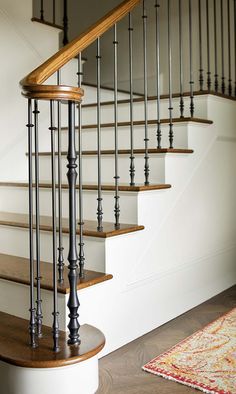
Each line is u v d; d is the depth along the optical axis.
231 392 2.00
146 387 2.08
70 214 1.92
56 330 1.89
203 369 2.22
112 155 3.03
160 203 2.78
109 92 4.32
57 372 1.82
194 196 3.15
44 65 2.00
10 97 3.53
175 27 4.97
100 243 2.36
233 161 3.70
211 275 3.45
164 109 3.43
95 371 1.97
